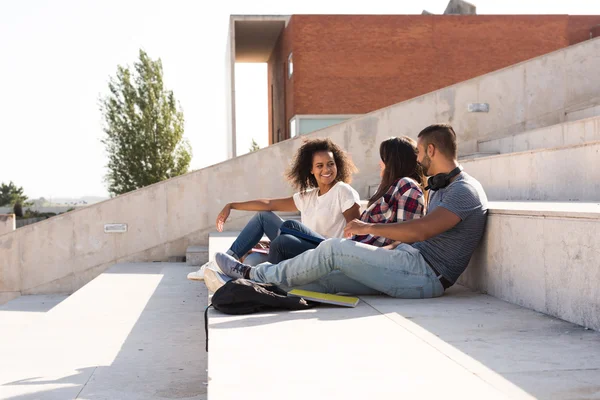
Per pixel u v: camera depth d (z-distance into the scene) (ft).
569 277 11.47
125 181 110.11
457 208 13.50
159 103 110.83
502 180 28.19
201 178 35.81
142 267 33.04
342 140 37.86
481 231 14.12
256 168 36.22
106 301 22.71
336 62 67.87
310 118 67.51
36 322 19.21
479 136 39.81
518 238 13.16
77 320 19.39
